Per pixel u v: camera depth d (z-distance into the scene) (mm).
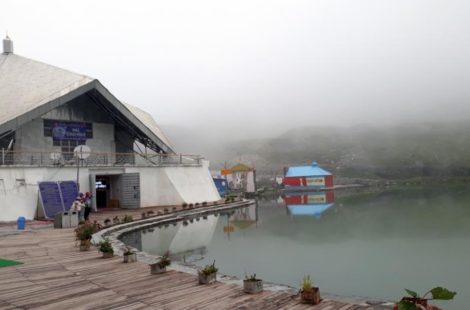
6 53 43781
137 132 40312
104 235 19828
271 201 58562
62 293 8688
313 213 38594
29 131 32938
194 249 19672
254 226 28922
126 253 12250
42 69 39750
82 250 14570
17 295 8586
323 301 7613
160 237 23047
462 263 16141
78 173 29938
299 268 15477
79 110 36469
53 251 14562
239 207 44406
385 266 15805
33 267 11648
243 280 8922
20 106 33250
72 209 23250
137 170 36000
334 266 15719
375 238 23062
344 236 23938
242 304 7555
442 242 21297
